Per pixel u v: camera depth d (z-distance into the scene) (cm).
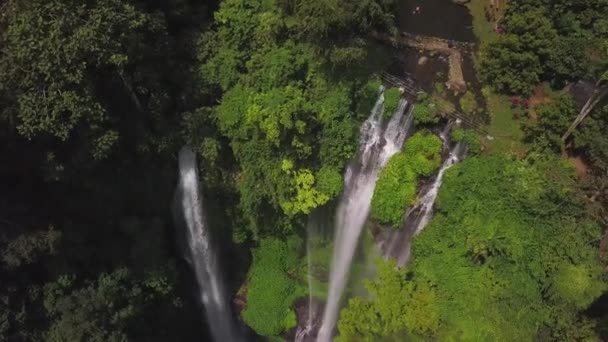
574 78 2758
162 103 2641
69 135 2248
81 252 2609
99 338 2408
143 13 2381
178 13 2689
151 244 2809
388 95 2706
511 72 2769
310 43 2612
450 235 2591
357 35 2583
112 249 2753
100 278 2600
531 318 2406
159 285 2786
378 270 2698
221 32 2775
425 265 2581
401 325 2448
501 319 2405
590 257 2380
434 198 2750
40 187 2573
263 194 2773
